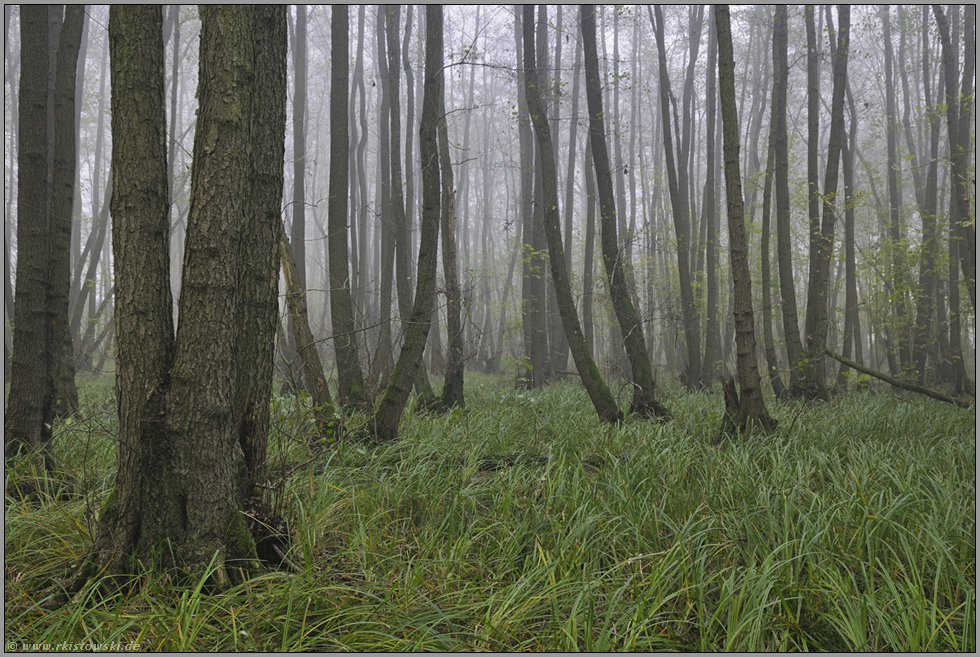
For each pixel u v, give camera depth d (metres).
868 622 3.45
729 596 3.27
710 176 15.72
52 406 5.88
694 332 14.08
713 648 3.17
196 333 3.52
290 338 12.22
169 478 3.53
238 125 3.54
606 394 8.27
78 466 5.59
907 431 7.61
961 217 11.48
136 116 3.55
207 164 3.50
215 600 3.27
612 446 6.57
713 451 5.87
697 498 4.81
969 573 3.78
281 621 3.20
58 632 3.06
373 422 6.87
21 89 5.69
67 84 6.20
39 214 5.67
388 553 3.97
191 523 3.52
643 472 5.18
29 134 5.66
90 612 3.14
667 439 6.54
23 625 3.19
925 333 14.06
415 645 2.97
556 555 3.81
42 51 5.74
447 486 4.96
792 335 11.53
